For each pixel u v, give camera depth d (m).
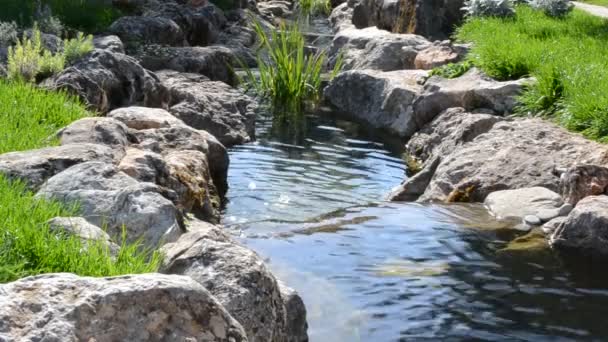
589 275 8.05
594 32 20.20
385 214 9.95
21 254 5.71
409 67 19.52
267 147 14.24
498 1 22.53
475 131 12.70
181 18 23.80
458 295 7.45
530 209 9.84
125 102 14.00
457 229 9.32
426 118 14.80
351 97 17.38
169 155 10.39
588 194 9.86
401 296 7.38
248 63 22.27
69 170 7.58
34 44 15.75
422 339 6.58
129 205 6.95
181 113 14.12
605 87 13.12
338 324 6.80
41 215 6.53
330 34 28.20
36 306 4.16
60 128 10.24
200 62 19.30
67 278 4.34
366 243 8.77
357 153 14.12
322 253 8.40
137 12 24.50
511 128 12.18
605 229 8.73
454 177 11.24
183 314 4.29
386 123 15.99
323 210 10.90
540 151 11.31
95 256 5.77
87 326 4.13
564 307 7.27
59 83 12.95
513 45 16.92
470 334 6.68
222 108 14.98
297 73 18.25
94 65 13.77
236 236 8.98
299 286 7.52
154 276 4.39
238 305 5.38
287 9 35.25
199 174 10.12
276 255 8.30
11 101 10.93
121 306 4.20
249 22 28.72
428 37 22.88
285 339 5.79
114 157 8.86
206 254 5.72
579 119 12.31
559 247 8.78
